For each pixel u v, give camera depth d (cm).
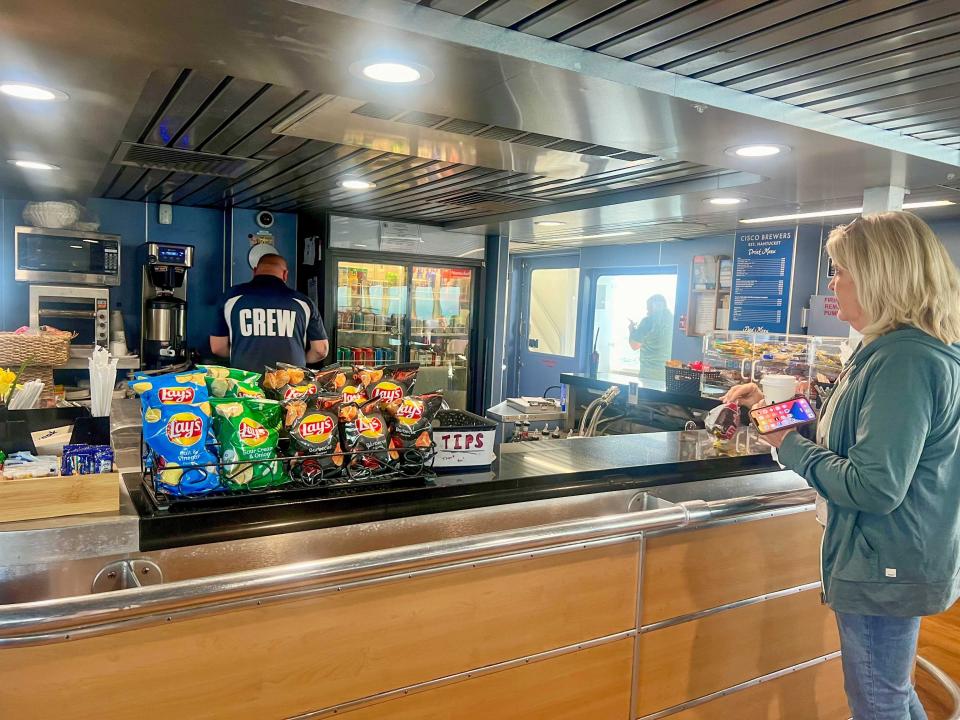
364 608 146
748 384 213
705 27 153
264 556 140
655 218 432
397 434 166
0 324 443
